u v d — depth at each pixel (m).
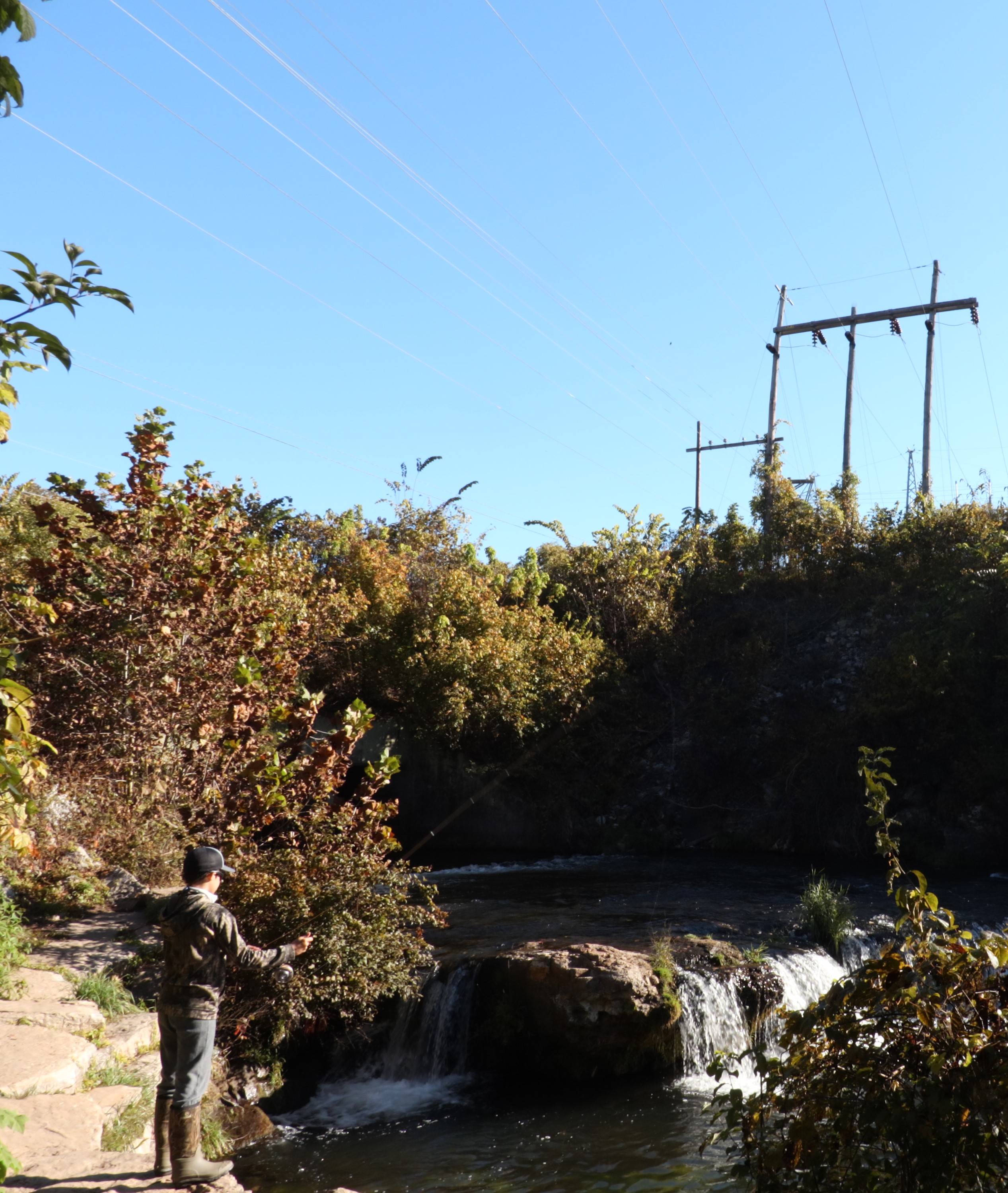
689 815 25.42
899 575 27.22
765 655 26.86
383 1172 7.91
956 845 21.94
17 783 3.40
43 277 3.25
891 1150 4.05
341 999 9.38
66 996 7.93
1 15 2.72
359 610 23.47
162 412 13.48
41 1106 5.93
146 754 11.99
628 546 29.66
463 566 27.67
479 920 14.36
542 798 25.00
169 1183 5.00
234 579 13.21
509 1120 9.23
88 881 10.59
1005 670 23.20
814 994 12.00
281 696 12.44
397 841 10.05
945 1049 4.00
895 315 31.34
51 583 12.63
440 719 23.33
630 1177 7.69
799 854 23.70
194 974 5.19
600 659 26.97
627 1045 10.46
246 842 9.70
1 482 16.64
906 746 23.52
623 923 13.96
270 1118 9.12
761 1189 4.33
